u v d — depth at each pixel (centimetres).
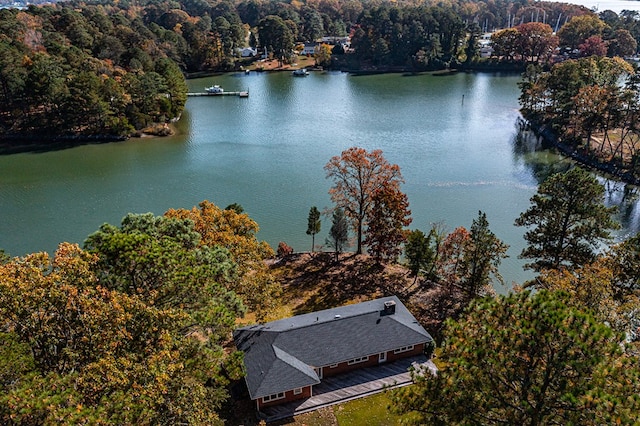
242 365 2764
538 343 1678
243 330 3556
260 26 17875
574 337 1602
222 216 4256
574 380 1650
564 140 8812
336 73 16612
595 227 3947
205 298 2517
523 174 7550
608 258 3566
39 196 6919
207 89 13538
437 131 9762
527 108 10744
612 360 1627
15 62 9744
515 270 5019
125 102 9750
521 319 1752
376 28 17462
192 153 8675
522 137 9406
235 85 14775
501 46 16750
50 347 2044
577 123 8725
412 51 17125
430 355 3634
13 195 6950
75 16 13925
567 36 17062
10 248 5509
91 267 2359
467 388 1783
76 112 9350
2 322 1889
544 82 10194
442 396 1817
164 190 7088
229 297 2798
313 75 16325
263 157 8394
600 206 3956
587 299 2794
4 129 9519
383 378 3444
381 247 4881
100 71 11212
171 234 3142
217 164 8094
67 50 11181
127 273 2398
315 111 11525
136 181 7431
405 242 4784
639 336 2680
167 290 2412
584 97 8162
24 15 13338
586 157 8050
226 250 3262
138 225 3000
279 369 3178
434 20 17100
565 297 1888
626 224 6047
